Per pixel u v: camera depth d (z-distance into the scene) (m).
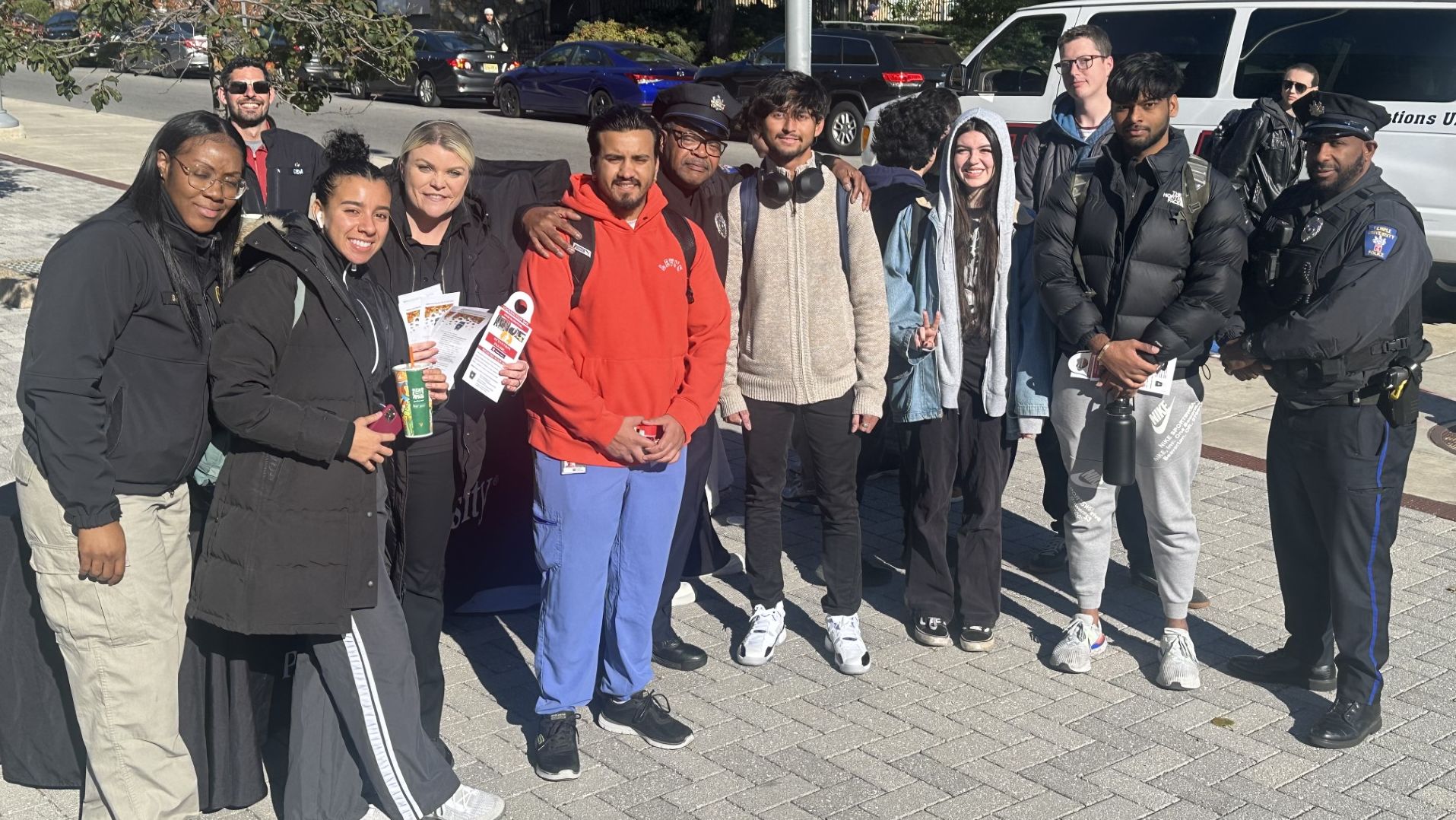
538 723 4.15
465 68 23.53
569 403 3.71
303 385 3.28
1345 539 4.03
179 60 7.98
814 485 4.57
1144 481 4.35
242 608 3.24
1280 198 4.14
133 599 3.24
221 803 3.64
